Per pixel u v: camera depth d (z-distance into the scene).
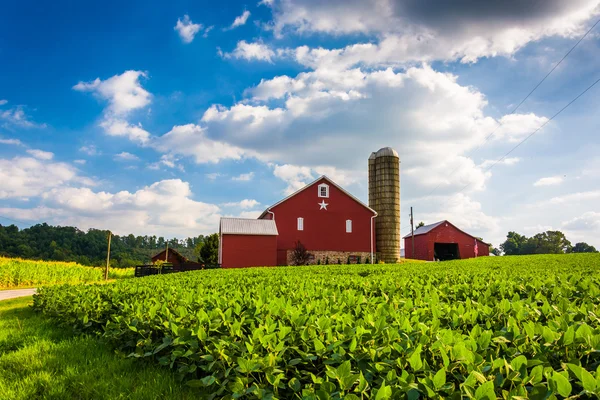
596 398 2.23
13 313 11.32
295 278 10.70
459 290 6.46
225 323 4.45
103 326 6.87
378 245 43.50
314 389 2.94
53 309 8.97
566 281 6.97
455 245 54.41
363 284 7.55
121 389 4.55
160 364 5.05
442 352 2.72
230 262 33.62
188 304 5.72
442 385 2.40
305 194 38.22
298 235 37.34
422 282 8.03
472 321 3.93
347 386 2.65
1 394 4.52
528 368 2.78
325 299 5.38
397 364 2.91
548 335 2.96
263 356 3.59
